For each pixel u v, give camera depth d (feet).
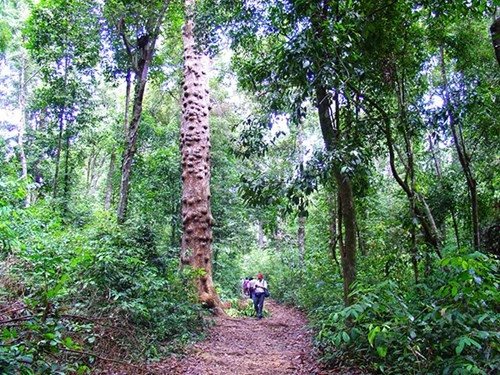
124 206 33.19
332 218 36.96
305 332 26.78
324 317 23.04
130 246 23.15
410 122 19.79
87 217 49.14
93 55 39.42
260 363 18.63
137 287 19.22
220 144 52.85
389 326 11.49
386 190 34.04
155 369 15.96
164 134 56.18
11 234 16.66
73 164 59.36
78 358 12.39
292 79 15.20
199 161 34.09
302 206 15.74
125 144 34.99
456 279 10.60
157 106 69.82
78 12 36.86
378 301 11.76
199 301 28.53
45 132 63.21
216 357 19.42
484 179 25.36
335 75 14.42
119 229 23.98
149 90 68.44
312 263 41.52
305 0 14.32
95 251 18.92
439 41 21.50
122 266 19.74
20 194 21.18
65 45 40.88
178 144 54.19
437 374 10.37
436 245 18.93
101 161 105.70
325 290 29.32
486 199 24.98
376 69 18.72
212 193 52.80
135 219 27.81
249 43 22.09
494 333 9.60
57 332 9.86
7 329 8.78
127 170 34.19
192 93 35.04
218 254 56.03
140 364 15.83
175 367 16.96
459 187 26.05
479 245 21.06
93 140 63.93
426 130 21.68
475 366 8.98
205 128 34.94
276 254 61.41
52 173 59.41
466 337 9.42
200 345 21.86
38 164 61.52
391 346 11.55
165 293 22.76
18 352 8.86
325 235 40.37
